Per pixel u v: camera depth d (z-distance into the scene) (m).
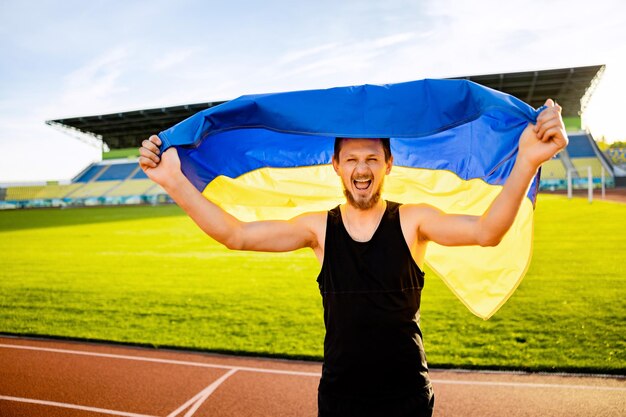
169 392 5.14
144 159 2.02
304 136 2.48
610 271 10.37
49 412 4.70
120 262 14.04
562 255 12.42
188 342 6.83
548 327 6.91
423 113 1.94
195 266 13.06
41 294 10.20
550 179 47.78
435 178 2.57
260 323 7.70
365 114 1.95
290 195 2.70
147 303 9.24
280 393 5.08
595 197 34.22
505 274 2.47
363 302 1.93
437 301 8.59
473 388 5.05
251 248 2.21
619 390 4.88
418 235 2.14
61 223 29.00
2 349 6.71
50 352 6.55
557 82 54.25
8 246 18.20
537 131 1.78
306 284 10.41
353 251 1.99
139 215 34.38
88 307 9.05
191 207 2.07
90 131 73.50
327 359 2.01
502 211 1.89
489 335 6.70
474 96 1.91
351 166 2.00
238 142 2.45
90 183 63.97
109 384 5.38
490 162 2.32
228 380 5.45
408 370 1.93
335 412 1.94
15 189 63.44
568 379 5.19
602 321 7.07
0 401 4.95
